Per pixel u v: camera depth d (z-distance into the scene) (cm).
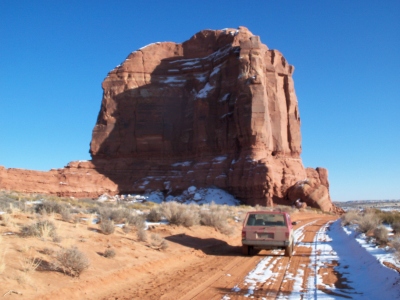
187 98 9388
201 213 2261
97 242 1219
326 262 1372
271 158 7656
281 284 1000
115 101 9381
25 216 1403
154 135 9025
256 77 7550
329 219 4612
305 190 7194
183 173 8481
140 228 1563
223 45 9462
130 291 889
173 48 10019
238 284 992
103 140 9125
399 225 2147
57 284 816
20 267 826
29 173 7950
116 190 8494
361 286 995
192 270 1170
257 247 1512
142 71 9569
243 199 7131
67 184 8131
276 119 8225
